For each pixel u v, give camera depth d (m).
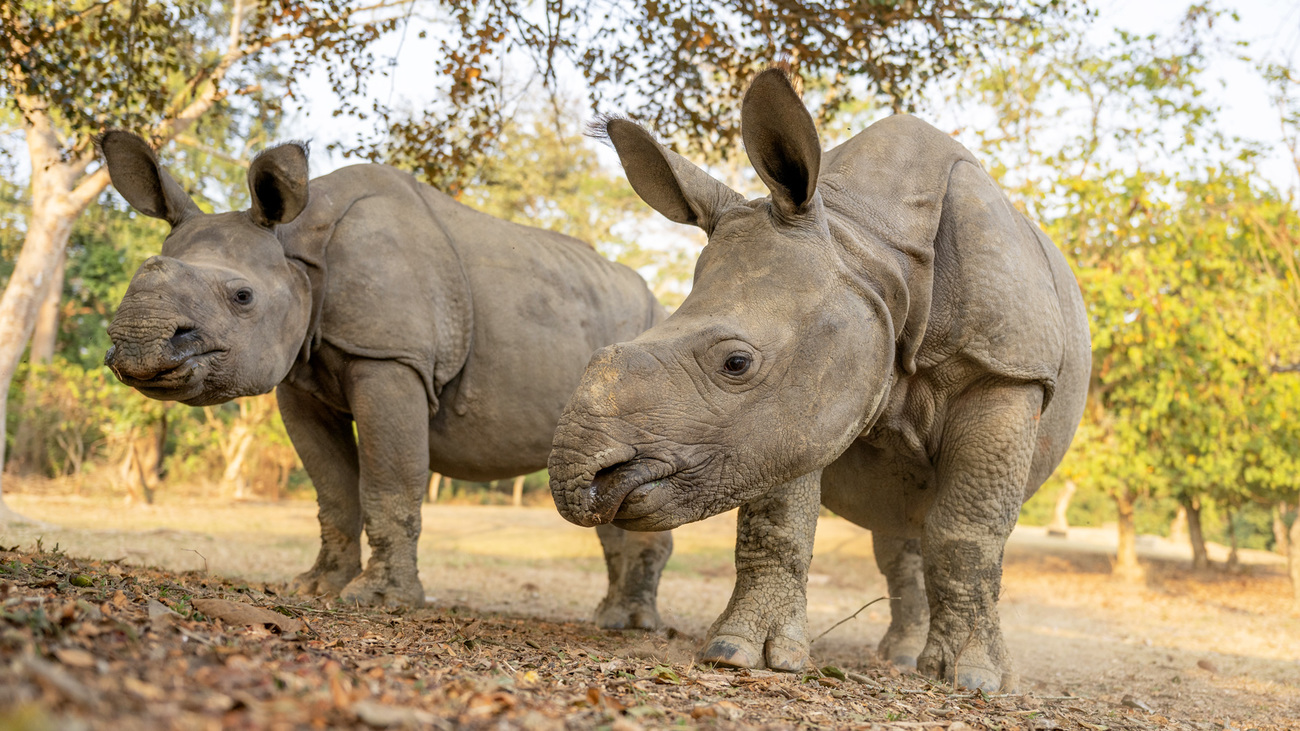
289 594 6.20
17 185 28.50
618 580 7.48
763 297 4.09
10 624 2.43
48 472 30.78
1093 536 39.12
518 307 6.70
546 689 3.19
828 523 29.84
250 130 20.16
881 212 4.59
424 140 9.55
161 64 9.80
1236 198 18.28
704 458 3.96
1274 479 19.80
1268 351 18.00
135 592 4.09
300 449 6.63
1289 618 15.86
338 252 6.00
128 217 30.06
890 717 3.55
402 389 6.04
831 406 4.08
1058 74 17.30
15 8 8.77
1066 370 5.46
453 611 6.32
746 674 4.12
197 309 5.08
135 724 1.75
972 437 4.70
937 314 4.66
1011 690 4.79
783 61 3.98
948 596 4.77
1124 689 6.66
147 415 25.45
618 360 3.96
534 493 43.00
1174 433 19.75
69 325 34.69
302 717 2.03
